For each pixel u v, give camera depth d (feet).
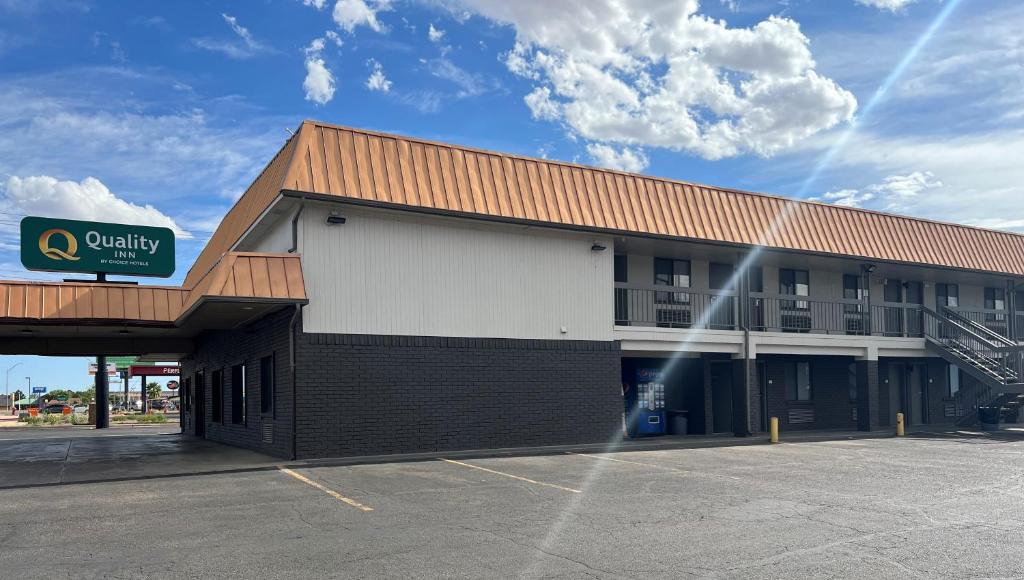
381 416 52.70
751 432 69.56
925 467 48.11
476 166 57.82
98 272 75.05
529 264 60.34
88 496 37.22
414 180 54.34
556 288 61.41
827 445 63.62
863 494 37.35
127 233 76.79
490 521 30.53
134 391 400.06
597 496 36.45
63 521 31.09
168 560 24.75
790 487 39.45
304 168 50.11
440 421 55.01
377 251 53.78
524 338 59.36
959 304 96.02
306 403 50.19
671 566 23.71
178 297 60.80
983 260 85.97
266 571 23.36
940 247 82.99
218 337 74.23
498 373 57.93
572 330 61.72
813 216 74.59
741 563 24.08
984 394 84.12
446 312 56.13
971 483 41.19
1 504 35.35
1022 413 94.38
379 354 53.01
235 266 48.47
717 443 63.52
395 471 45.06
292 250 51.39
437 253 56.34
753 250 69.82
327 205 51.72
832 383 84.84
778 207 72.79
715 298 75.36
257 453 57.00
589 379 62.13
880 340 79.25
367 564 24.03
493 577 22.56
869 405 77.92
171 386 190.70
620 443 62.28
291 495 36.76
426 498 35.83
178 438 82.89
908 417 92.22
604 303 63.62
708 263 77.15
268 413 56.39
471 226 58.03
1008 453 56.85
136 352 83.46
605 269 64.03
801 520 30.83
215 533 28.55
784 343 72.49
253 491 38.04
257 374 59.11
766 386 79.71
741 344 70.44
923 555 25.17
